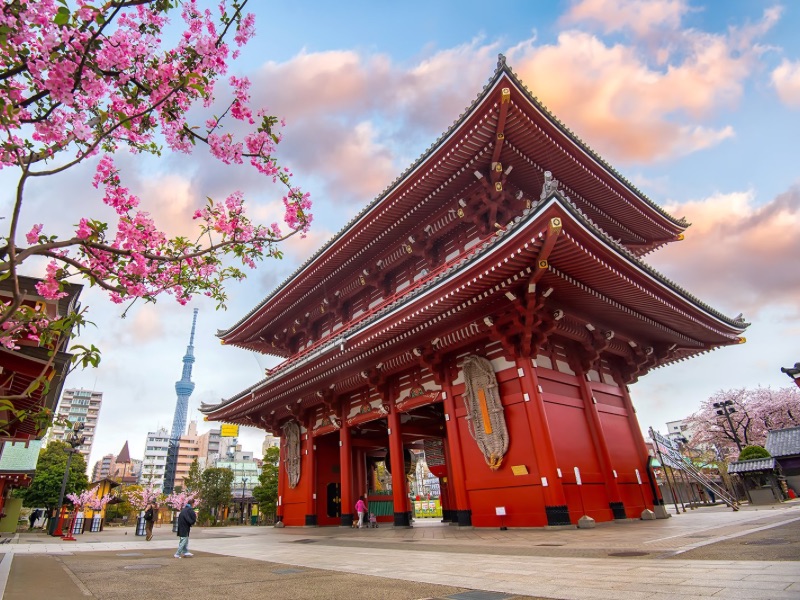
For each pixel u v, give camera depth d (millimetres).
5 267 3795
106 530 44562
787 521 13219
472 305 17469
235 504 63500
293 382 26031
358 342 20266
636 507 19141
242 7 5418
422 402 21422
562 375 18875
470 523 17953
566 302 17969
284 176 6531
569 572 7312
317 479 28672
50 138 4355
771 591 4965
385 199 22672
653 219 26047
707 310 20828
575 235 14383
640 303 18891
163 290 6316
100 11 4141
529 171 21297
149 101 5281
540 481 15953
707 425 56438
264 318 33562
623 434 21000
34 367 8859
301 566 10578
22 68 4180
